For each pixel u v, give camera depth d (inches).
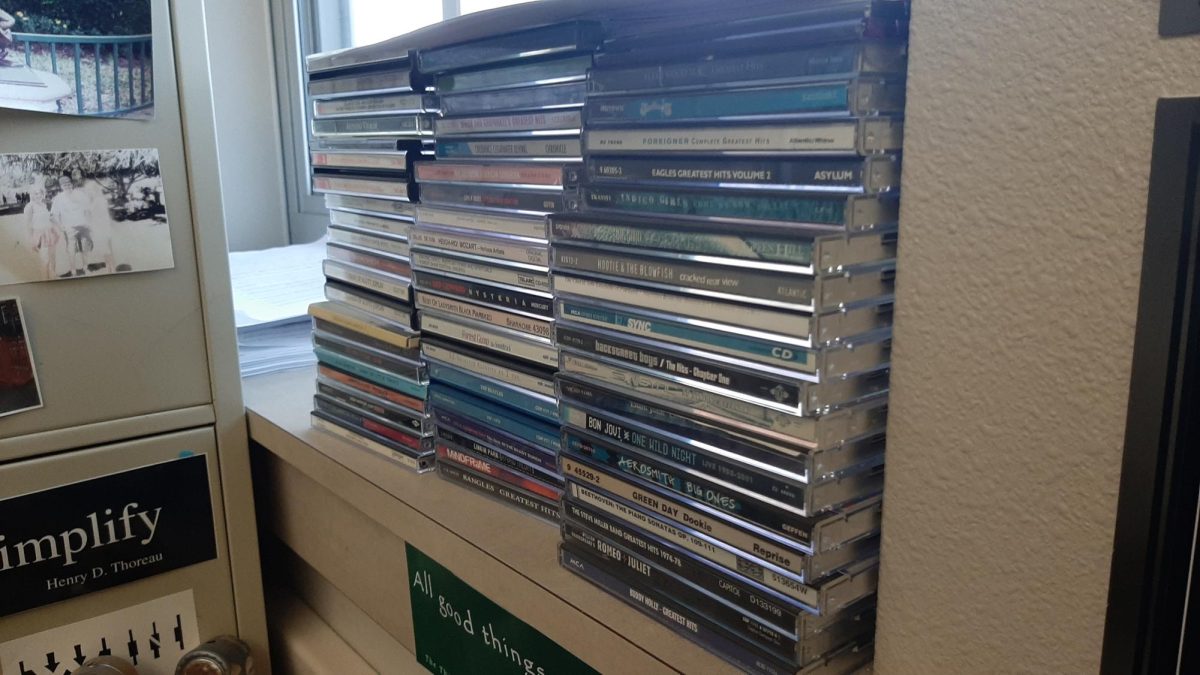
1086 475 12.6
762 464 17.4
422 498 27.3
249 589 35.5
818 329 15.8
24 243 28.7
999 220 13.0
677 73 18.1
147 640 33.5
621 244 19.5
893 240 16.5
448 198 26.1
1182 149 10.8
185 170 31.5
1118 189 11.6
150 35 29.6
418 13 51.7
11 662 30.7
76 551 31.3
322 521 33.7
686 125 18.1
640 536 20.3
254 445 38.3
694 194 18.0
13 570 30.1
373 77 28.5
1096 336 12.2
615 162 19.8
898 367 15.1
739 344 17.4
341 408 32.5
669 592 19.8
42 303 29.4
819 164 16.0
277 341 42.1
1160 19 10.9
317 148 32.5
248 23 59.7
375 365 30.6
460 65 25.0
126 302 31.1
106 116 29.4
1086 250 12.1
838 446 16.9
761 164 16.8
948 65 13.4
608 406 20.7
